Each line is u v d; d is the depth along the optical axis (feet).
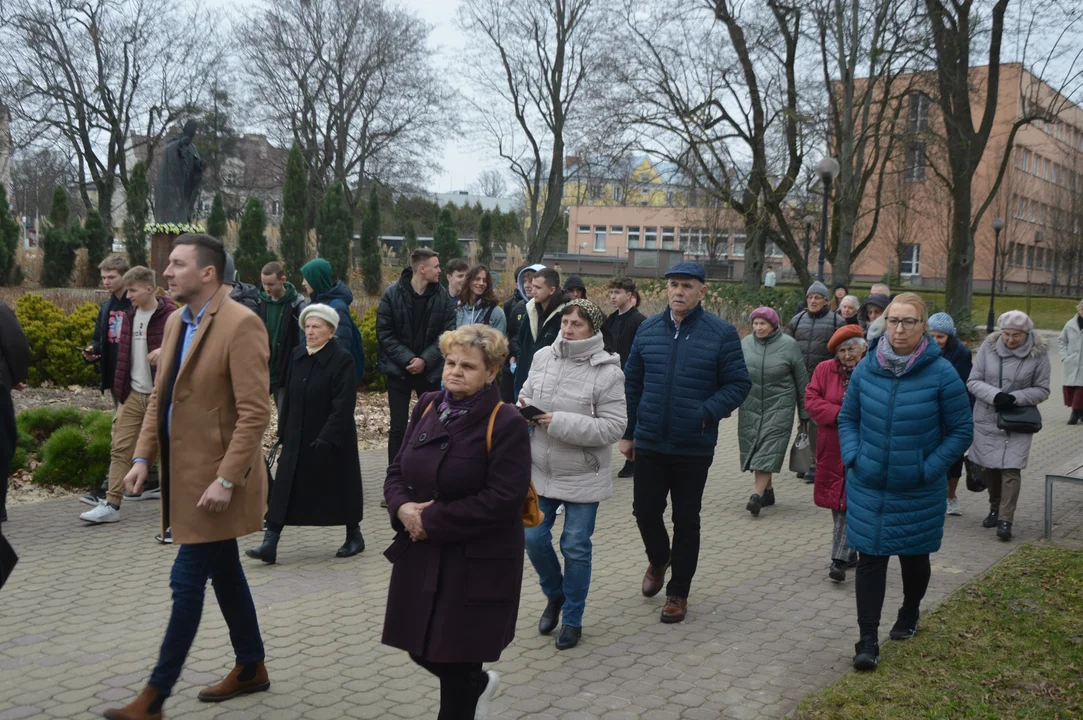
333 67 141.90
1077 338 47.19
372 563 21.18
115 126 126.00
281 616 17.51
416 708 13.62
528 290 30.27
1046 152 201.05
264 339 13.20
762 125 97.45
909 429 15.67
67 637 16.17
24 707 13.30
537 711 13.66
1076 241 176.14
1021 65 88.02
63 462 26.94
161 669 12.19
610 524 25.82
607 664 15.64
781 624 17.87
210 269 12.98
